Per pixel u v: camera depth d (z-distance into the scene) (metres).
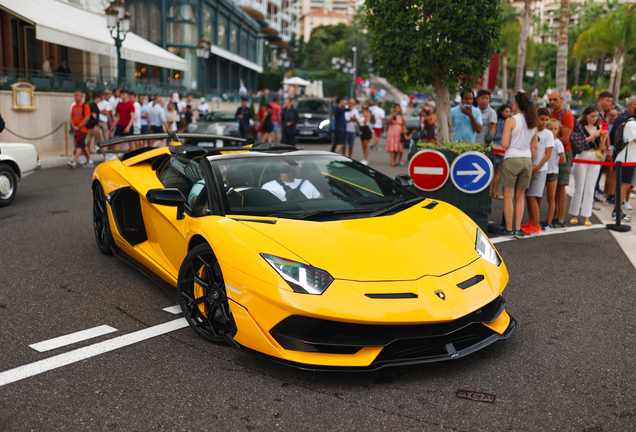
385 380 2.84
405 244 3.05
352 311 2.63
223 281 3.15
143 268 4.42
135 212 4.59
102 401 2.63
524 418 2.47
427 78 7.96
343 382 2.82
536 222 6.38
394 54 7.63
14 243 5.61
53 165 12.59
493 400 2.63
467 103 7.96
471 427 2.40
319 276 2.76
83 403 2.61
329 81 70.25
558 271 4.88
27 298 4.06
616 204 6.72
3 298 4.05
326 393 2.71
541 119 5.98
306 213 3.36
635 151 7.34
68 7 19.09
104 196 4.93
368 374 2.90
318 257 2.86
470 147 6.21
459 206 6.21
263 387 2.77
